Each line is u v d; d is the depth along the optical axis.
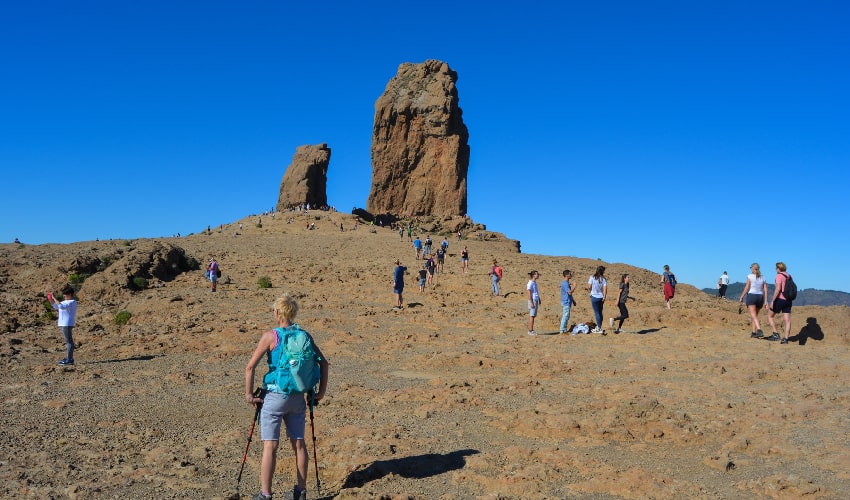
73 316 13.96
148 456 7.59
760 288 17.53
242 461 6.87
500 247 68.31
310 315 21.47
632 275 47.53
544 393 11.09
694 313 20.25
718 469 7.28
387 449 7.70
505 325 20.33
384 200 123.00
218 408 10.09
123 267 28.41
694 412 9.62
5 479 6.74
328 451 7.79
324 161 126.38
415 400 10.48
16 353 15.27
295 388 5.99
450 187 120.69
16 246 39.56
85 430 8.82
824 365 13.16
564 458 7.44
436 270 39.25
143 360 14.45
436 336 18.03
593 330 18.56
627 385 11.61
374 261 43.06
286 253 45.81
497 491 6.51
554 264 47.09
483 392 11.16
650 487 6.54
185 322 19.27
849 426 8.85
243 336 17.22
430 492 6.50
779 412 9.50
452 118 123.25
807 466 7.32
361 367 13.79
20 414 9.69
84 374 12.85
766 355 14.76
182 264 33.81
